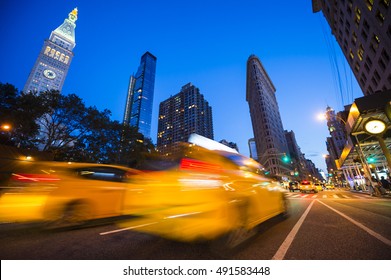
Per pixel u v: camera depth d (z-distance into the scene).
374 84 32.16
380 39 26.94
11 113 21.89
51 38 161.88
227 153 5.21
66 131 28.88
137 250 3.34
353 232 4.20
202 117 140.75
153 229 4.69
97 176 5.39
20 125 23.12
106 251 3.32
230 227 3.76
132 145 35.50
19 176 5.16
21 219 4.82
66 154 30.53
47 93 25.86
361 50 33.44
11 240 3.94
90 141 31.36
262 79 108.25
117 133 34.56
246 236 3.96
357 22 31.80
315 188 25.12
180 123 142.50
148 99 196.50
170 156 4.97
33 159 17.62
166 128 151.88
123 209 4.96
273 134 91.44
